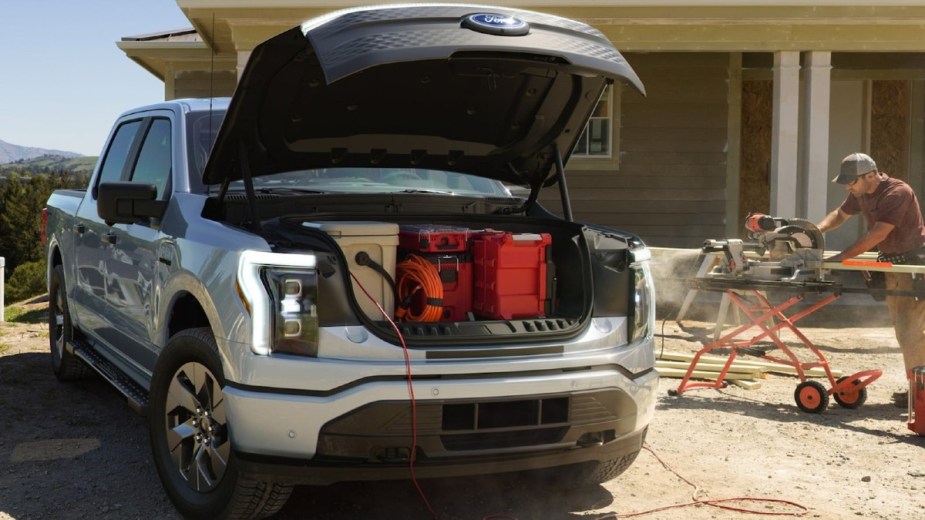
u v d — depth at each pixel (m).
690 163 12.99
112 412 5.53
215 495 3.50
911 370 5.35
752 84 13.54
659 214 13.00
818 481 4.43
